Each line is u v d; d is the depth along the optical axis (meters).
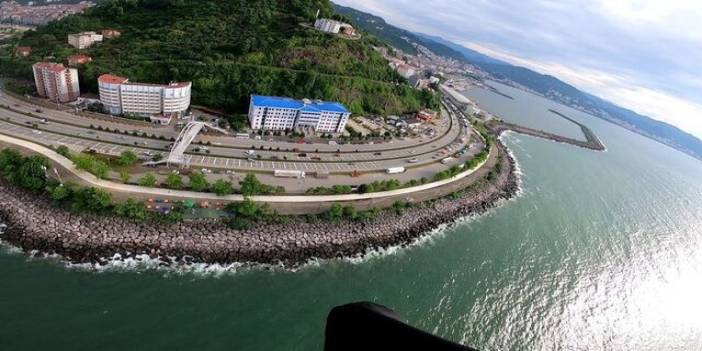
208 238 135.50
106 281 115.88
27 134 169.88
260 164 183.88
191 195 149.12
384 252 155.50
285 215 151.50
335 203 163.00
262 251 138.62
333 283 135.00
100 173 145.00
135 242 127.81
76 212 130.50
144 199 141.75
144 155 171.88
